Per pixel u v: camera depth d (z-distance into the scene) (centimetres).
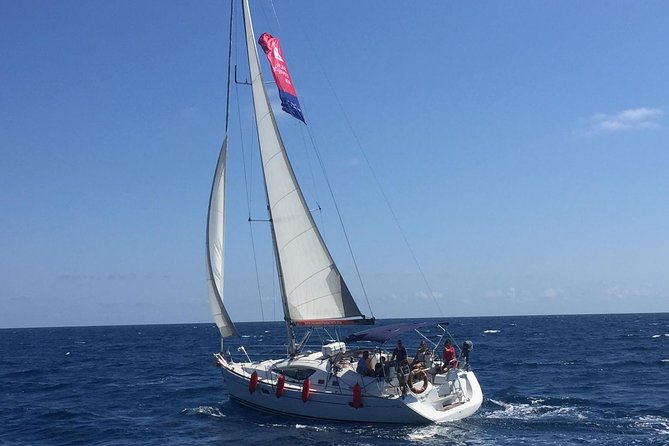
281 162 2655
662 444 2008
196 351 7475
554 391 3142
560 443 2022
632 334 9556
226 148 2803
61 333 19350
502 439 2078
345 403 2277
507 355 5591
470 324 17450
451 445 2009
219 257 2798
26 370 5194
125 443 2252
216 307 2794
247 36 2712
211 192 2806
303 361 2494
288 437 2153
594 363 4653
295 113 2772
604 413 2512
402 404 2181
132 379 4291
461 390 2364
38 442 2319
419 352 2438
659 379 3631
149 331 19525
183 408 2900
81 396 3462
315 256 2614
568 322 18150
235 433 2267
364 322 2520
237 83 2759
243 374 2600
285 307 2638
